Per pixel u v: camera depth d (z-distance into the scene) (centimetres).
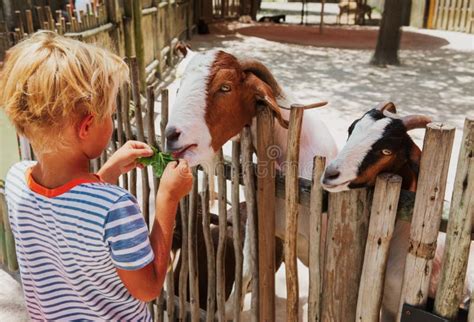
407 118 180
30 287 145
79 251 129
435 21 1944
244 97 197
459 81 1058
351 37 1694
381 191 167
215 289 260
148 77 850
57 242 131
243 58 203
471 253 259
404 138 179
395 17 1189
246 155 209
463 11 1861
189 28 1540
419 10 1964
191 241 252
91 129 127
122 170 164
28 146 324
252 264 225
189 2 1524
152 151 164
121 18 731
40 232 134
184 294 273
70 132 124
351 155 174
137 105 251
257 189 213
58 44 121
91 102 121
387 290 203
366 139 176
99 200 127
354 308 191
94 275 133
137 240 128
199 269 298
